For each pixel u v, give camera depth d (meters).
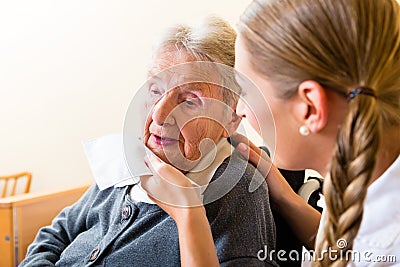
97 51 2.46
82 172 2.56
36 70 2.58
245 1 2.15
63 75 2.54
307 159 0.66
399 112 0.62
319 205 1.07
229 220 0.82
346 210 0.55
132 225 0.90
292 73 0.60
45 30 2.54
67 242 1.12
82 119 2.53
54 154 2.60
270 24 0.62
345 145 0.56
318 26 0.59
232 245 0.80
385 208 0.65
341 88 0.59
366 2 0.59
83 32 2.48
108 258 0.89
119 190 1.01
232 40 0.87
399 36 0.61
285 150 0.66
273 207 0.95
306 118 0.61
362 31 0.58
